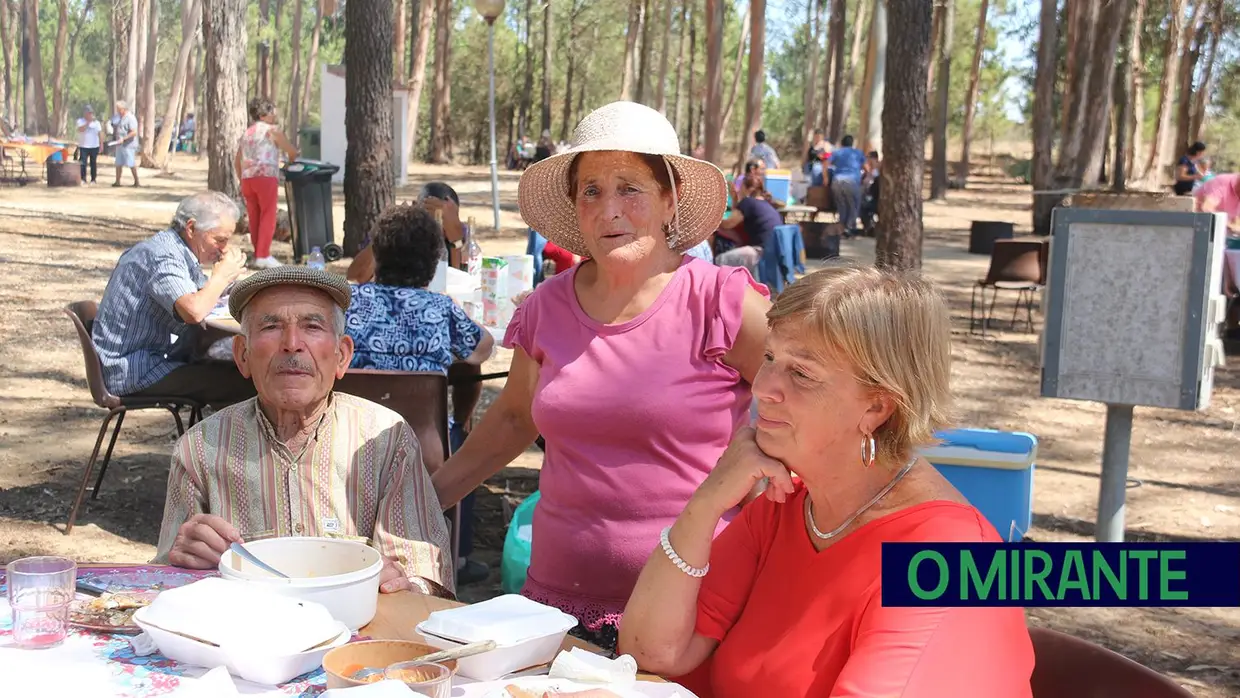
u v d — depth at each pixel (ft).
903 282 6.14
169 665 5.94
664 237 8.70
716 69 112.06
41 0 234.38
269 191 41.37
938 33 129.39
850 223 69.15
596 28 188.65
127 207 66.85
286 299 8.63
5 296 36.94
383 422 9.07
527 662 6.22
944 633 5.74
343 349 9.18
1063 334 15.83
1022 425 27.22
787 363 6.21
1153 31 130.31
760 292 8.68
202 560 7.65
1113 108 125.70
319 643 6.04
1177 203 15.40
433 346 14.08
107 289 16.70
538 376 9.10
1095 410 29.07
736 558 6.98
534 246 28.14
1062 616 15.62
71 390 25.91
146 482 19.52
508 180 111.04
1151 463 24.32
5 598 6.82
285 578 6.56
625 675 6.04
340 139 85.81
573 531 8.63
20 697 5.44
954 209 103.60
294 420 8.84
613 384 8.38
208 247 16.75
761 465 6.43
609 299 8.68
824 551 6.35
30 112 188.24
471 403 16.48
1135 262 15.31
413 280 14.57
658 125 8.48
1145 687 6.08
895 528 6.12
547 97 167.02
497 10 55.93
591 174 8.50
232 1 52.54
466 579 15.70
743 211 37.50
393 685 5.21
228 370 16.75
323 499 8.81
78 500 16.85
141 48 168.25
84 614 6.53
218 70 52.65
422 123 177.99
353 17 40.86
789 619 6.41
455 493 10.09
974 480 15.60
